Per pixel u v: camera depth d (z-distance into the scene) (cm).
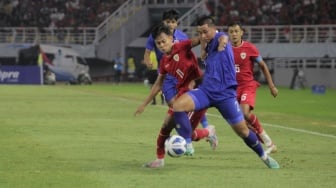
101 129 4350
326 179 2441
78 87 11912
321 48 13712
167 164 2800
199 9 14475
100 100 7850
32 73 13275
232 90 2620
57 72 13750
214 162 2878
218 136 3997
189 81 2839
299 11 14712
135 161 2884
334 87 13388
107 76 15450
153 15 15788
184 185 2295
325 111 6488
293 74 12650
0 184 2289
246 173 2575
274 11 14912
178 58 2781
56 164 2773
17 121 4906
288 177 2484
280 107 7094
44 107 6512
